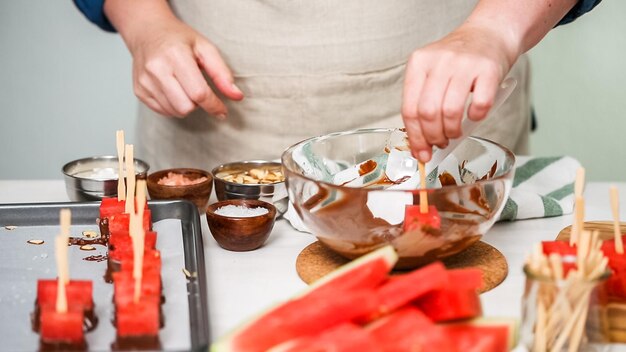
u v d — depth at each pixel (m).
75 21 3.01
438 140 1.11
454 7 1.63
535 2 1.27
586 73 3.18
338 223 1.09
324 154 1.30
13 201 1.47
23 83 3.05
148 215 1.24
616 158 3.25
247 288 1.12
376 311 0.82
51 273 1.15
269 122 1.64
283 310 0.84
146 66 1.47
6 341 0.96
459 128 1.09
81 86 3.07
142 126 1.83
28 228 1.30
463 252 1.20
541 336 0.88
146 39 1.52
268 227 1.25
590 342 0.88
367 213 1.08
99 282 1.12
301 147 1.25
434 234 1.07
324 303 0.82
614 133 3.22
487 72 1.09
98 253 1.22
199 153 1.71
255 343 0.81
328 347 0.75
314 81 1.60
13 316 1.02
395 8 1.57
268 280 1.15
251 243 1.24
